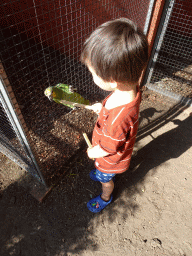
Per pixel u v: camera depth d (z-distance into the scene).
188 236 1.83
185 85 3.46
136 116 1.08
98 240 1.81
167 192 2.14
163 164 2.37
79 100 2.03
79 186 2.18
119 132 1.06
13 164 2.31
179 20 4.55
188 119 2.91
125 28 0.82
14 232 1.86
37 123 2.60
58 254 1.74
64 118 2.74
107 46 0.80
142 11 2.69
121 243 1.79
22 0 2.45
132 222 1.93
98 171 1.54
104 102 1.29
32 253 1.74
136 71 0.86
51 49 3.51
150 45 2.92
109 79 0.90
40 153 2.32
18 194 2.09
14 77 3.16
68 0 2.61
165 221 1.93
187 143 2.60
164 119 2.91
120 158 1.31
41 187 2.09
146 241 1.80
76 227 1.89
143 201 2.07
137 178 2.25
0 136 1.98
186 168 2.34
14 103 1.20
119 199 2.08
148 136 2.67
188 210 2.00
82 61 0.94
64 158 2.34
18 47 3.57
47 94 1.64
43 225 1.90
